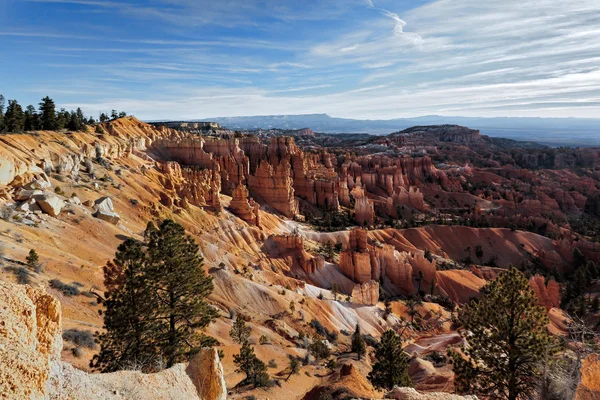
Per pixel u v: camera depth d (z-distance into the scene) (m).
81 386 8.58
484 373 22.55
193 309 25.64
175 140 152.88
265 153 188.50
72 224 53.59
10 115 98.81
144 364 20.72
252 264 83.81
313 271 99.19
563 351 19.78
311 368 46.06
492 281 23.31
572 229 163.00
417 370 48.75
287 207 147.12
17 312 6.70
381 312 85.25
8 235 39.38
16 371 6.07
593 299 92.81
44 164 68.56
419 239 138.00
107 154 99.75
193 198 100.19
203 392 12.01
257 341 49.25
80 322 29.88
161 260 24.77
